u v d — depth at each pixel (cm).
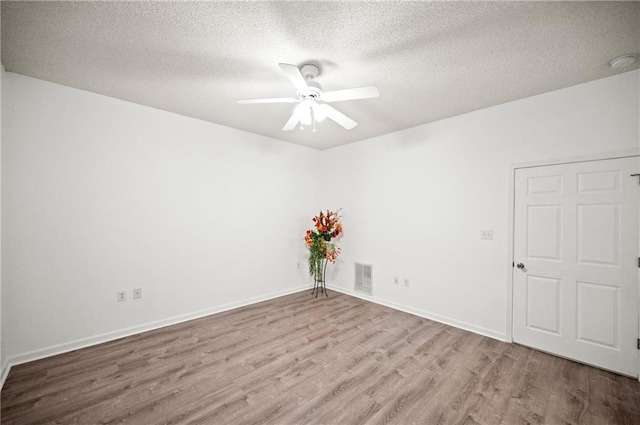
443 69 214
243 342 267
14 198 223
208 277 341
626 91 216
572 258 240
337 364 229
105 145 267
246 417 169
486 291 289
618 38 174
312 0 144
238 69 216
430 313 334
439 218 328
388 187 385
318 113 229
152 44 184
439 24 163
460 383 204
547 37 174
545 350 252
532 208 261
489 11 152
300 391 194
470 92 254
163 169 305
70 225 248
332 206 467
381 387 199
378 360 236
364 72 218
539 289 257
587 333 232
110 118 270
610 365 221
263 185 400
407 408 178
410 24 162
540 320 256
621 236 219
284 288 428
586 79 228
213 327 302
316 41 179
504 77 226
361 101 274
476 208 297
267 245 405
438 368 224
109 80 236
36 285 232
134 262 285
